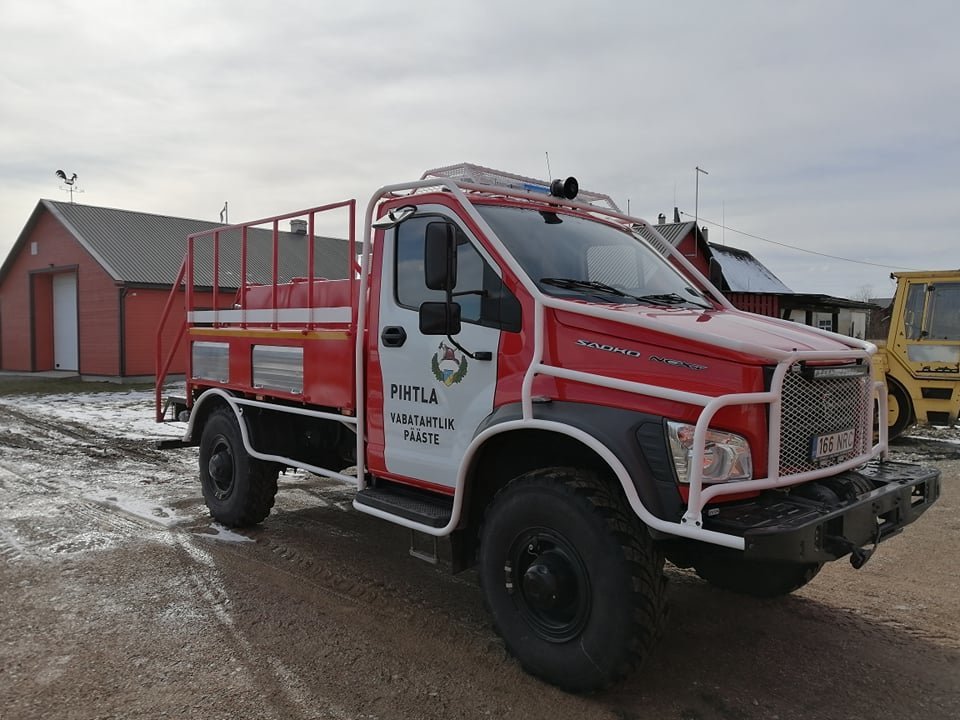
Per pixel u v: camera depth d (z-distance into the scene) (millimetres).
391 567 5355
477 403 3971
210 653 3943
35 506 7070
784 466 3336
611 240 4730
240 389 6078
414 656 3922
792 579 4473
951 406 10406
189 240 7023
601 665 3291
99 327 24094
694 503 3000
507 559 3703
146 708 3387
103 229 25766
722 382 3221
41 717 3311
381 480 4770
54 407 15984
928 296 10547
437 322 3812
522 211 4477
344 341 4898
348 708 3393
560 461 3840
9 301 28781
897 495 3582
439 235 3758
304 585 4984
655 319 3416
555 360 3619
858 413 3834
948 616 4484
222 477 6289
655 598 3240
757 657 3932
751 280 26844
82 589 4859
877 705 3441
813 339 3754
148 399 17875
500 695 3508
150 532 6191
